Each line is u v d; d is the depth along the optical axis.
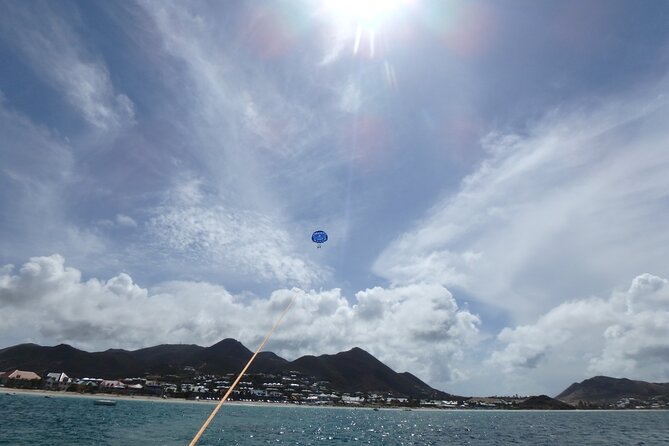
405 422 159.75
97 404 151.62
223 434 77.50
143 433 69.56
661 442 93.56
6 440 51.56
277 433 86.94
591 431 125.94
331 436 88.31
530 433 115.12
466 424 157.12
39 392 199.75
